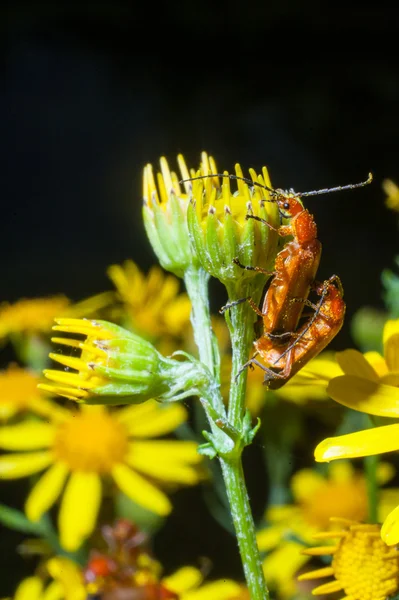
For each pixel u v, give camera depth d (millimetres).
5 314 204
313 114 619
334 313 123
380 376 132
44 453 176
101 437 176
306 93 627
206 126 647
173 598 145
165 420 180
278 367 123
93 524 169
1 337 203
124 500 174
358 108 616
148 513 173
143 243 579
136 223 594
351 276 500
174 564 223
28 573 196
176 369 123
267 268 125
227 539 233
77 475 174
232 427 120
